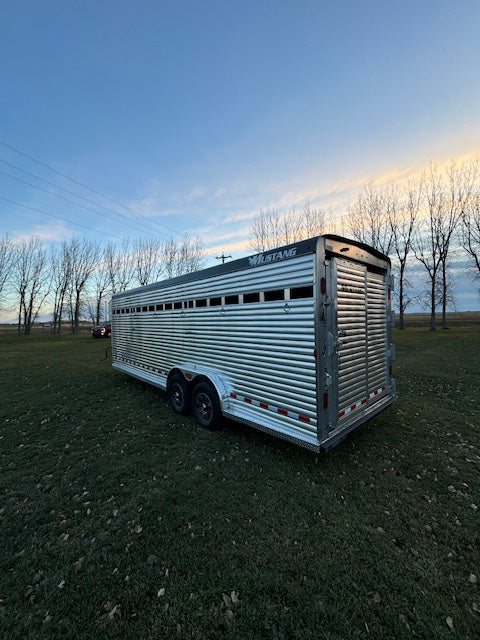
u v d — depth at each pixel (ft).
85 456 13.02
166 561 7.47
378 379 13.88
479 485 10.37
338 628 5.81
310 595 6.49
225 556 7.57
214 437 14.53
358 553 7.57
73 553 7.80
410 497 9.75
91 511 9.42
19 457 13.09
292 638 5.66
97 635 5.81
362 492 10.05
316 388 10.15
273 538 8.13
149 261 117.60
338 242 10.93
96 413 18.49
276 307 11.55
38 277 112.68
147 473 11.52
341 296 11.19
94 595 6.63
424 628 5.79
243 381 13.34
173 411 18.38
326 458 12.22
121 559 7.57
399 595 6.46
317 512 9.11
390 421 16.03
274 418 11.81
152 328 21.11
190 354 17.06
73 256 117.91
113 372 31.53
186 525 8.71
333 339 10.62
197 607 6.29
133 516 9.13
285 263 11.14
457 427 15.19
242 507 9.41
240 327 13.39
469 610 6.12
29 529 8.70
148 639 5.72
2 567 7.39
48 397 22.26
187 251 116.26
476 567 7.14
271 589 6.64
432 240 81.20
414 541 7.94
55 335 100.53
